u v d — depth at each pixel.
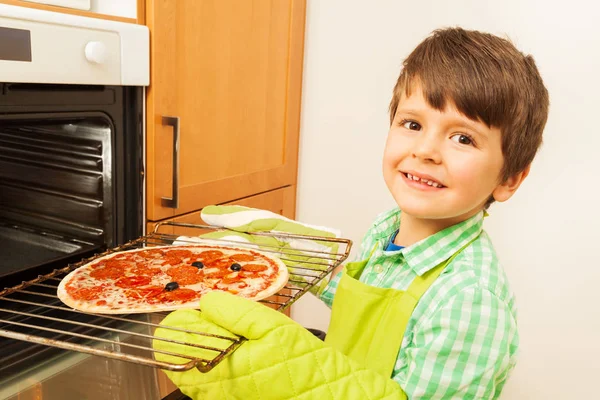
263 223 1.16
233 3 1.33
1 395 0.70
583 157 1.43
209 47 1.27
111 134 1.05
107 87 1.02
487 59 0.75
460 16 1.54
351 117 1.73
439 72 0.75
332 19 1.69
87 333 0.86
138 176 1.14
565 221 1.48
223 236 1.14
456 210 0.76
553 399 1.57
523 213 1.52
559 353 1.54
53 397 0.72
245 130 1.47
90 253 1.07
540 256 1.52
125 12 1.10
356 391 0.66
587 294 1.48
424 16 1.58
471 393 0.70
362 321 0.83
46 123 0.96
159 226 1.16
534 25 1.44
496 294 0.73
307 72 1.74
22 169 1.15
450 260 0.80
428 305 0.77
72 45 0.92
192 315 0.70
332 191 1.80
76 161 1.10
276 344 0.64
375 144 1.71
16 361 0.77
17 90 0.86
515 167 0.79
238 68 1.39
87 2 1.02
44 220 1.17
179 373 0.68
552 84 1.44
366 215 1.78
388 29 1.63
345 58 1.70
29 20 0.85
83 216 1.12
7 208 1.20
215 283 0.90
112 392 0.75
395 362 0.78
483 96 0.72
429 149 0.74
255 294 0.85
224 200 1.42
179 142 1.18
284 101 1.65
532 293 1.55
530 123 0.78
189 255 1.04
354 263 0.94
